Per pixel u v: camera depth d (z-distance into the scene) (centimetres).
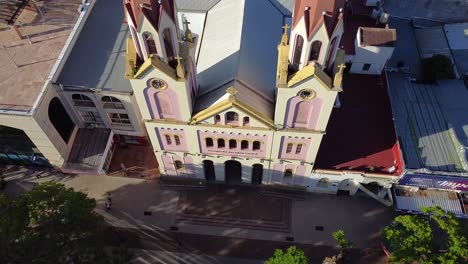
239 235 5575
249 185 6003
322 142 5647
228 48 5012
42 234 4306
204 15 5828
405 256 4338
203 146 5262
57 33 5956
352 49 6131
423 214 5506
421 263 4344
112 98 5562
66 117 5866
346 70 6328
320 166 5447
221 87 4709
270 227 5628
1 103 5212
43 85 5362
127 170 6234
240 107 4416
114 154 6438
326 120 4575
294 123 4722
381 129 5728
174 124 4884
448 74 6244
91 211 5025
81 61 5731
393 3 7325
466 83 6425
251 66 4888
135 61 4206
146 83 4319
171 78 4188
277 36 5541
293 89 4162
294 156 5247
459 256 4244
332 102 4291
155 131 5094
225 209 5797
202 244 5509
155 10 3662
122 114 5875
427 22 7288
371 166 5375
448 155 5422
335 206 5794
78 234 4450
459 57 6756
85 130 6222
